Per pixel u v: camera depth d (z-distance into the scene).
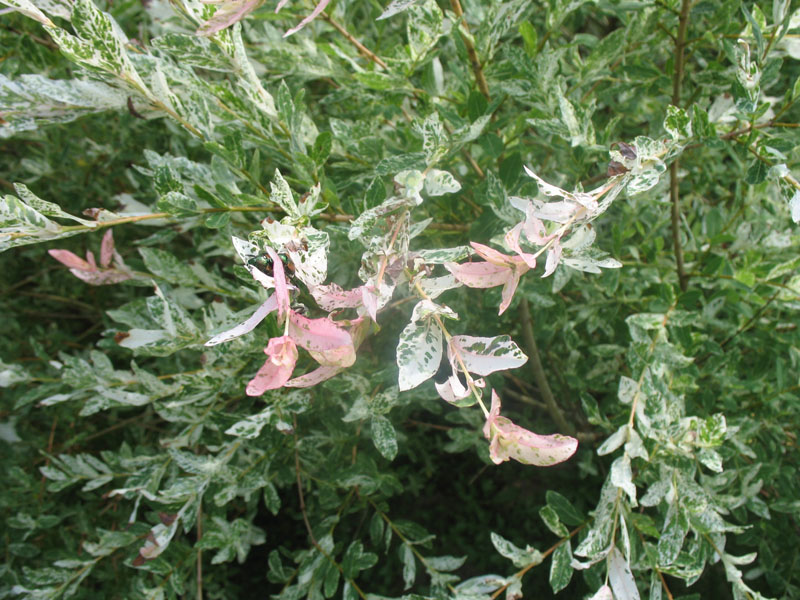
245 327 0.37
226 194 0.52
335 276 0.67
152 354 0.61
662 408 0.55
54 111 0.49
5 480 1.02
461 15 0.58
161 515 0.63
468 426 0.93
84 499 1.07
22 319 1.29
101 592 0.97
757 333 0.77
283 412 0.60
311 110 0.96
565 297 0.93
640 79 0.71
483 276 0.41
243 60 0.49
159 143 1.08
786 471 0.76
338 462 0.77
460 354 0.40
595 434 0.93
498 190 0.56
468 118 0.60
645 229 0.90
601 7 0.63
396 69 0.61
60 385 0.83
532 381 1.07
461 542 1.19
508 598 0.58
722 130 0.68
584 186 0.65
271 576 0.76
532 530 1.12
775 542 0.81
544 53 0.57
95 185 1.08
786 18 0.50
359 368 0.67
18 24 0.89
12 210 0.43
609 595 0.50
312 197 0.44
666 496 0.55
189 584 0.90
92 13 0.42
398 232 0.41
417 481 1.17
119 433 1.20
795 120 0.84
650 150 0.41
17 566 1.02
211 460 0.65
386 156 0.63
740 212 0.79
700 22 0.81
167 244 1.14
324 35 0.86
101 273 0.63
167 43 0.48
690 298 0.67
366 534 1.18
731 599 0.95
